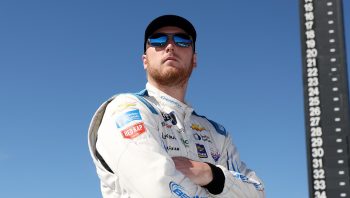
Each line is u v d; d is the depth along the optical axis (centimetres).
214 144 408
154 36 402
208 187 338
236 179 350
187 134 383
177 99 405
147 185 314
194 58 429
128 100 365
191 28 412
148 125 347
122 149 331
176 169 330
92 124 369
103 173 348
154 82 403
